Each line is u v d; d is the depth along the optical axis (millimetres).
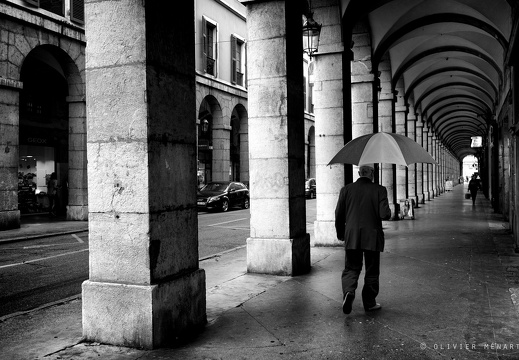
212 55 27531
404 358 4020
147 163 4359
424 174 32281
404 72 21328
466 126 53656
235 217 20172
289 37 7883
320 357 4066
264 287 6766
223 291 6527
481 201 29703
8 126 14766
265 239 7773
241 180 30781
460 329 4785
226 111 28141
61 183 22266
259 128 7926
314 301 5945
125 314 4359
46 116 21469
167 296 4457
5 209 14625
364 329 4801
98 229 4551
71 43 17391
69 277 7852
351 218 5363
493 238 11906
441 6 14492
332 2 10789
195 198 5086
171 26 4766
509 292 6285
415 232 13391
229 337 4605
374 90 14328
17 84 14969
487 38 17062
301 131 8305
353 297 5191
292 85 7973
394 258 9008
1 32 14555
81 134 17875
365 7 11781
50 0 16578
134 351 4246
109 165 4512
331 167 10984
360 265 5391
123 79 4484
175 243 4707
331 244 10945
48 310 5797
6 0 14523
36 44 15875
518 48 10430
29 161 20875
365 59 14156
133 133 4426
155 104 4492
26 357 4125
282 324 4996
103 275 4539
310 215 20812
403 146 5457
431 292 6336
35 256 9945
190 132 5039
